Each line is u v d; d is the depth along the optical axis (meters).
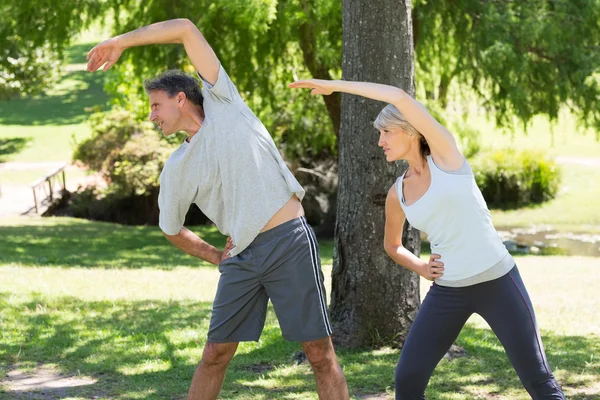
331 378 4.08
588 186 25.55
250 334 4.09
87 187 22.48
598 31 16.05
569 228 21.98
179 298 9.21
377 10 6.08
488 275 3.72
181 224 4.24
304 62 15.77
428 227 3.82
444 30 15.81
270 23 13.94
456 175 3.72
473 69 16.05
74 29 15.40
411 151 3.85
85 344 6.65
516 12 15.75
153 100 4.02
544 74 16.27
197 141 3.97
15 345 6.54
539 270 13.38
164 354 6.33
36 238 16.36
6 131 33.72
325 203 18.78
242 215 3.94
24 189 25.64
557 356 6.43
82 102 38.50
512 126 17.00
